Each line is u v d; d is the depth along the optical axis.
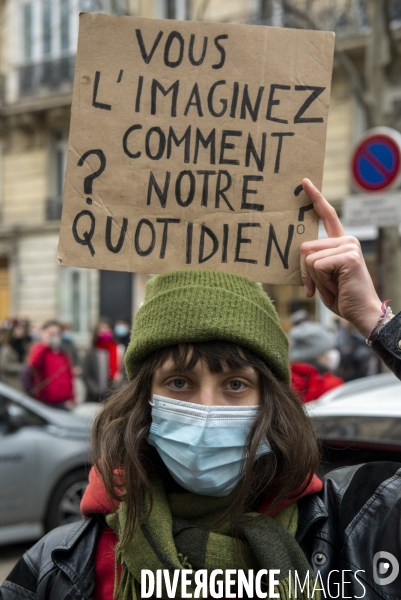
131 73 1.68
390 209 6.03
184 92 1.68
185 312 1.51
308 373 4.59
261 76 1.67
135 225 1.67
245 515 1.49
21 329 12.44
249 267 1.65
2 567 5.07
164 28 1.69
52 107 19.42
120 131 1.67
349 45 14.62
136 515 1.50
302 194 1.65
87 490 1.68
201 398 1.54
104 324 10.06
